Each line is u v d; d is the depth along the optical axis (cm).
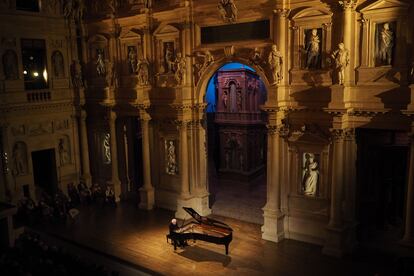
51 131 2956
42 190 3022
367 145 2181
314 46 2092
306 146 2203
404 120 1912
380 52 1936
